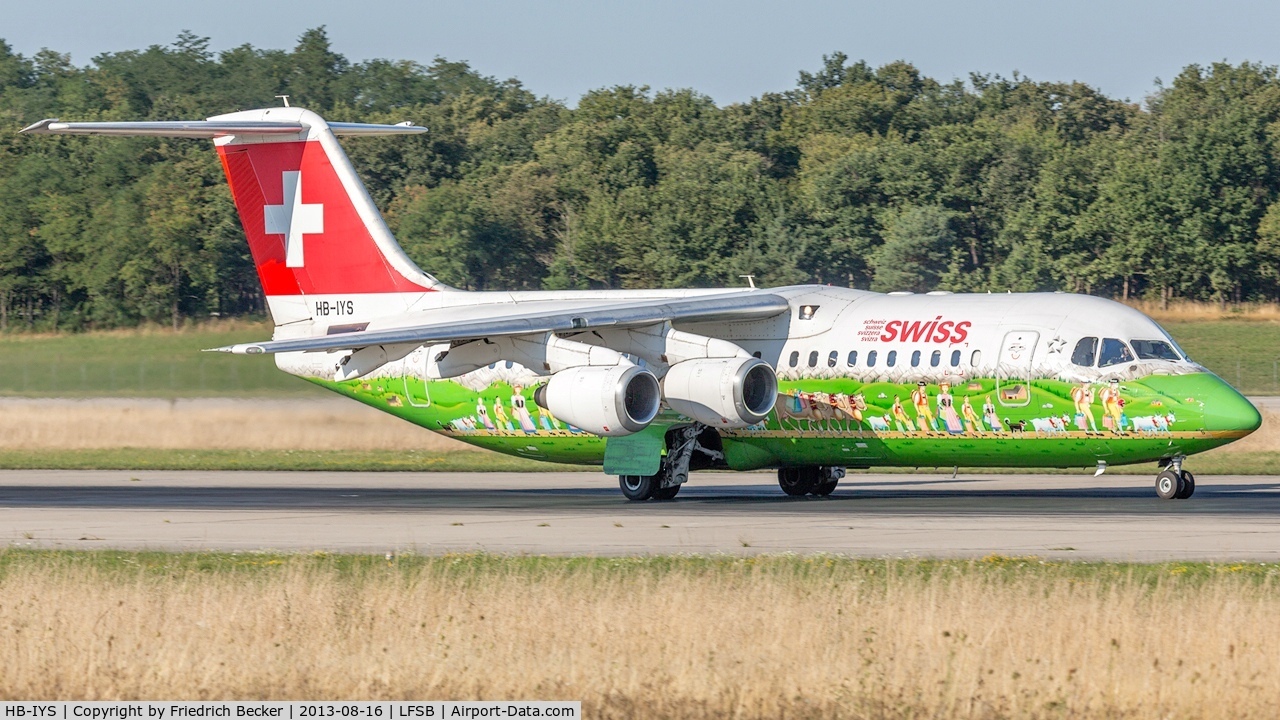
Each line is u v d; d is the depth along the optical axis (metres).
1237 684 38.22
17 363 166.50
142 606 48.00
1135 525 69.56
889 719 37.00
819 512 78.50
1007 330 82.06
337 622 45.91
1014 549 61.81
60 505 87.00
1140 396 78.56
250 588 50.78
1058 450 81.06
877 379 84.50
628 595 47.69
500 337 87.19
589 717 37.66
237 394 150.38
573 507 84.31
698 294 92.38
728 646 42.06
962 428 82.62
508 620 45.28
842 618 45.06
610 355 83.81
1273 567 55.81
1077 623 43.41
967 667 39.22
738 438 89.50
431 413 97.69
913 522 72.31
